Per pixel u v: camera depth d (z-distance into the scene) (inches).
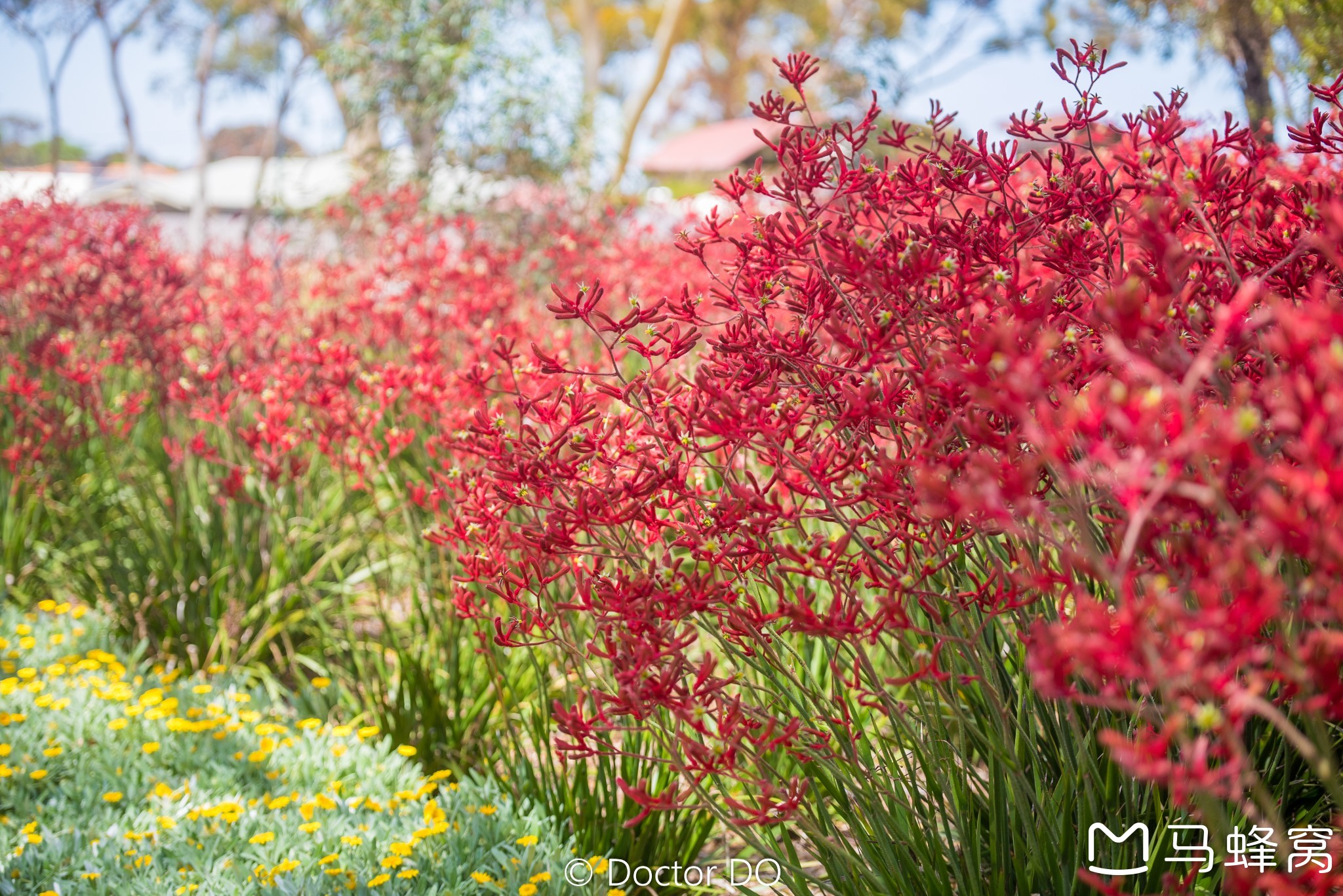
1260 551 72.4
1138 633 51.2
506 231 305.9
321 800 123.3
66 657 170.7
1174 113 92.6
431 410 161.8
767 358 89.0
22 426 205.8
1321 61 180.5
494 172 319.6
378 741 148.6
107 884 105.7
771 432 82.8
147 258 241.4
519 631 102.8
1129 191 112.8
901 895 90.9
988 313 84.5
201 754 138.5
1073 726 87.4
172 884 104.6
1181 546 58.3
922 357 83.5
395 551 195.3
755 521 83.4
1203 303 79.2
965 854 90.0
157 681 166.9
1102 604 86.7
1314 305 52.7
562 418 103.9
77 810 126.8
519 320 204.2
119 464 219.6
